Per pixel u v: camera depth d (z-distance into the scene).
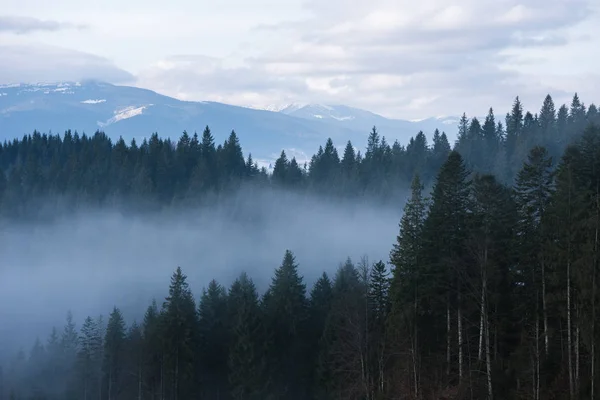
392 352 56.25
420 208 56.31
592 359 41.41
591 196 47.75
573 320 45.56
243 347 68.06
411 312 53.72
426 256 53.34
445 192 54.09
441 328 55.62
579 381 43.62
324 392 65.25
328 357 64.12
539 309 49.56
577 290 45.12
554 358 49.06
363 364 55.09
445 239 53.00
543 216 47.41
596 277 41.66
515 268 50.41
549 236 46.91
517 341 52.03
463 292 51.75
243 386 67.81
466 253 51.66
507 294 51.06
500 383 48.00
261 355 68.38
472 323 52.44
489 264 47.38
